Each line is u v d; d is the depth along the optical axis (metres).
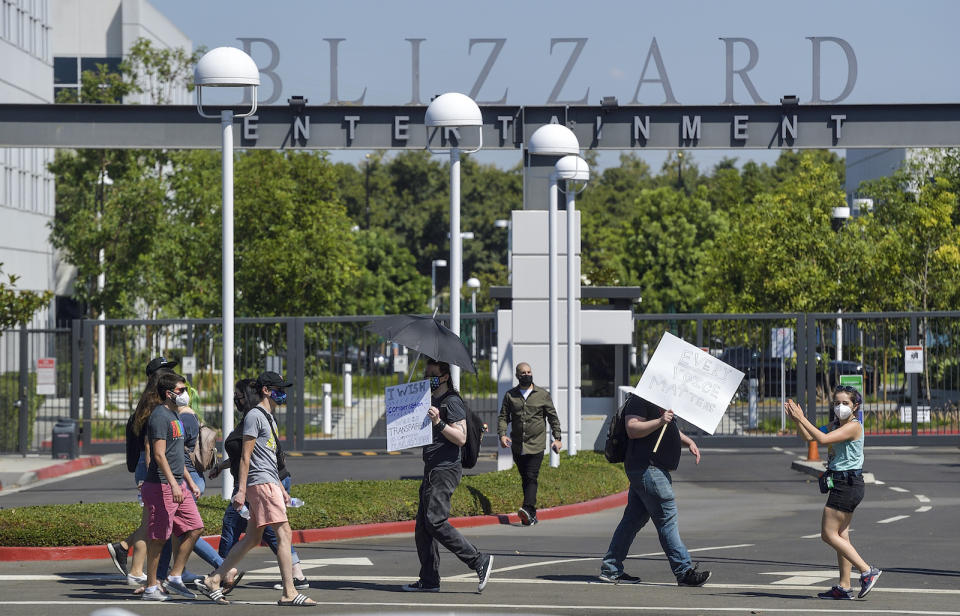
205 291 71.38
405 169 180.25
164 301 69.38
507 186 176.12
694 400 19.89
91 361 50.00
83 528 24.38
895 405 59.00
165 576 20.31
